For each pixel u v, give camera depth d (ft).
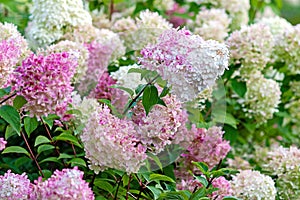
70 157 5.63
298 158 6.70
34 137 6.40
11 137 6.44
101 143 5.07
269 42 7.41
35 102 4.99
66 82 5.01
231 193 6.04
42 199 4.63
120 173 5.39
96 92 6.26
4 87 5.08
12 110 5.03
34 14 6.90
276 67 8.05
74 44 6.34
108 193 5.81
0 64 5.01
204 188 5.45
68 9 6.82
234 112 7.95
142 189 5.55
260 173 6.77
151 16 7.10
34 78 4.92
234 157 7.70
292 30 7.83
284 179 6.74
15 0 8.40
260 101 7.68
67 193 4.58
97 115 5.12
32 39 6.92
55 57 4.97
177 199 5.48
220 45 5.22
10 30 6.16
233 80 7.54
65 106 5.22
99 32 7.04
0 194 4.92
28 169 6.43
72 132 5.86
